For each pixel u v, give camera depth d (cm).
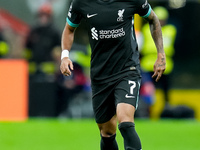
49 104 3956
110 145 2136
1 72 3906
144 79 4119
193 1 4488
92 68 2028
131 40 1989
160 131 3312
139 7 1988
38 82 3947
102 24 1969
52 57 4056
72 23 2061
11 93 3906
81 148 2786
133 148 1862
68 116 3975
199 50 4516
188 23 4503
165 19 4303
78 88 3997
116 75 1986
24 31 4312
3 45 4247
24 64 3944
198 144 2941
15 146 2831
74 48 4144
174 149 2802
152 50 4184
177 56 4506
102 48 1988
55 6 4275
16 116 3900
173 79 4469
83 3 2000
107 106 2039
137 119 4038
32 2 4344
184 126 3512
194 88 4469
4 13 4338
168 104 4191
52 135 3144
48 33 4084
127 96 1936
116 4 1967
